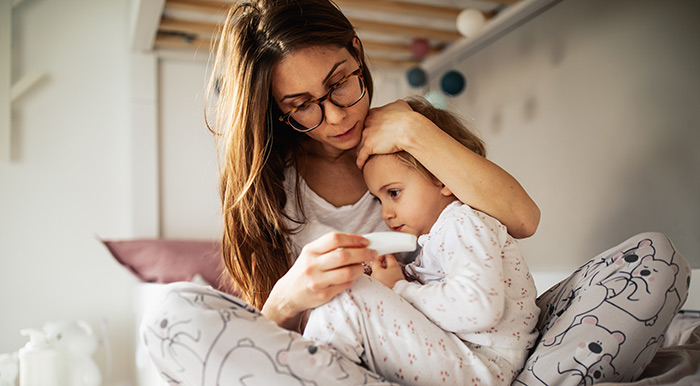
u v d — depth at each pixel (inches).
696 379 31.4
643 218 67.9
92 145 101.6
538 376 34.0
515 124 92.3
